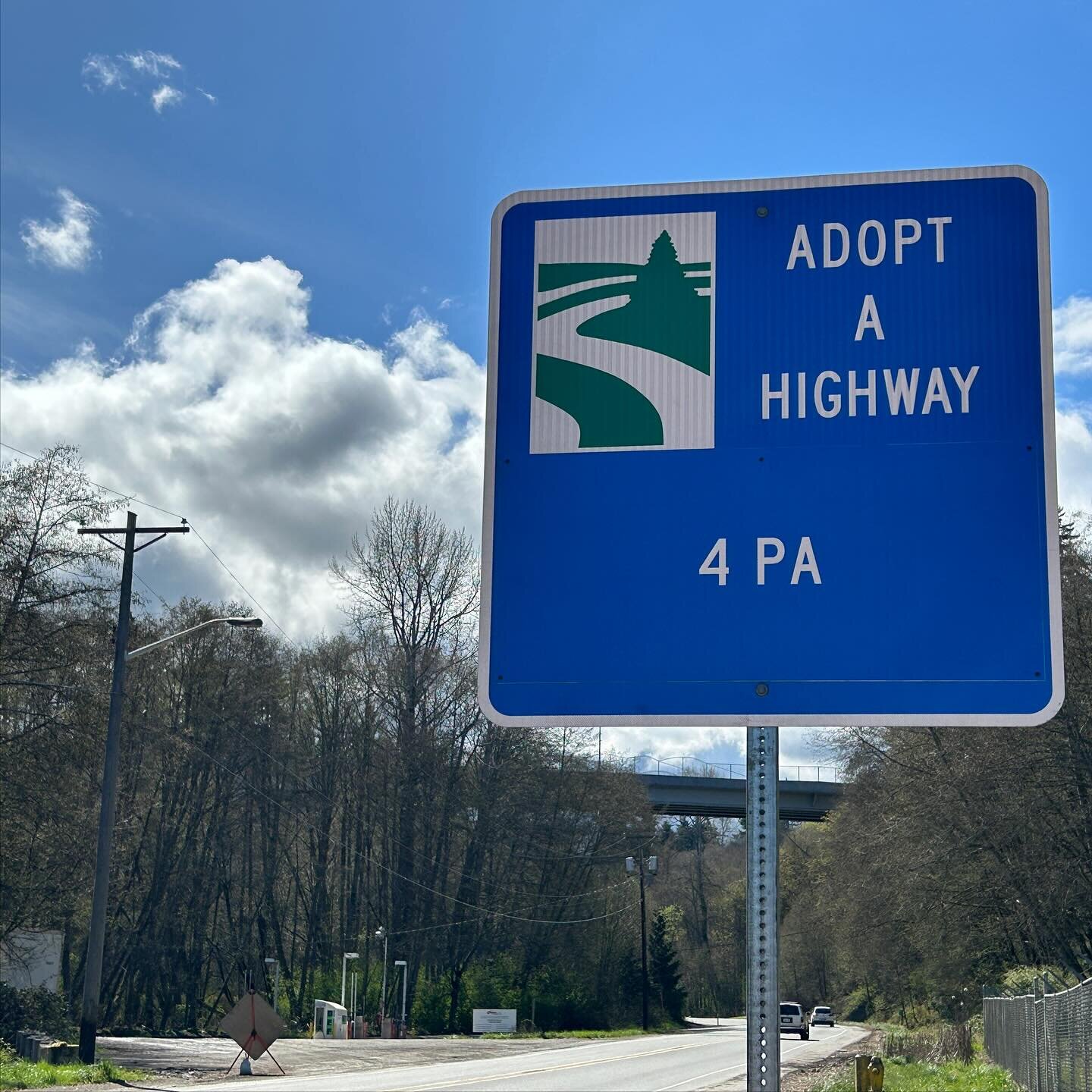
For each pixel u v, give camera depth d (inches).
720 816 3075.8
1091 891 1282.0
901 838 1459.2
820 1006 3629.4
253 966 2404.0
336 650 2413.9
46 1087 866.8
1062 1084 616.7
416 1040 1990.7
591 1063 1381.6
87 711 1291.8
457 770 2325.3
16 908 1371.8
